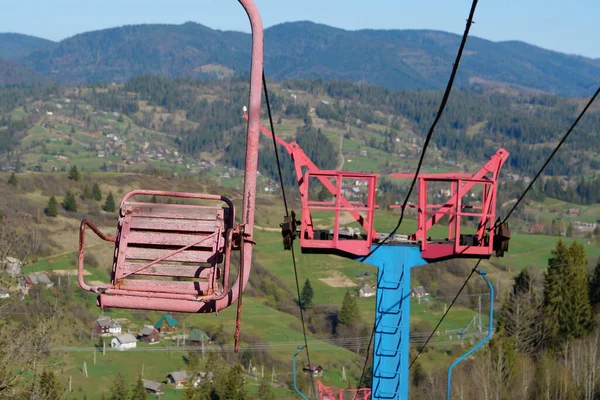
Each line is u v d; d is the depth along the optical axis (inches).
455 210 631.2
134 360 3157.0
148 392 2847.0
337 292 4507.9
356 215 639.1
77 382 2790.4
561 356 2476.6
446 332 3440.0
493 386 1980.8
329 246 634.8
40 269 3545.8
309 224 639.1
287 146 634.8
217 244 386.0
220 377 2632.9
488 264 4714.6
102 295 375.9
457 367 2532.0
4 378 820.0
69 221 4835.1
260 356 3297.2
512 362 2085.4
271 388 2918.3
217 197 393.4
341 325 3727.9
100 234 396.2
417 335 3373.5
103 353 3085.6
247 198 380.8
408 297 632.4
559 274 2647.6
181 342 3430.1
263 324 3666.3
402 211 615.8
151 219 392.5
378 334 634.2
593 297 2952.8
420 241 635.5
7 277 854.5
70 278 3501.5
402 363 632.4
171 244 386.9
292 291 4407.0
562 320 2620.6
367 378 3051.2
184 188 7214.6
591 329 2620.6
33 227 4084.6
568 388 1957.4
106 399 2674.7
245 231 381.7
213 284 380.2
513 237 5777.6
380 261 634.8
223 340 3437.5
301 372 3090.6
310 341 3555.6
